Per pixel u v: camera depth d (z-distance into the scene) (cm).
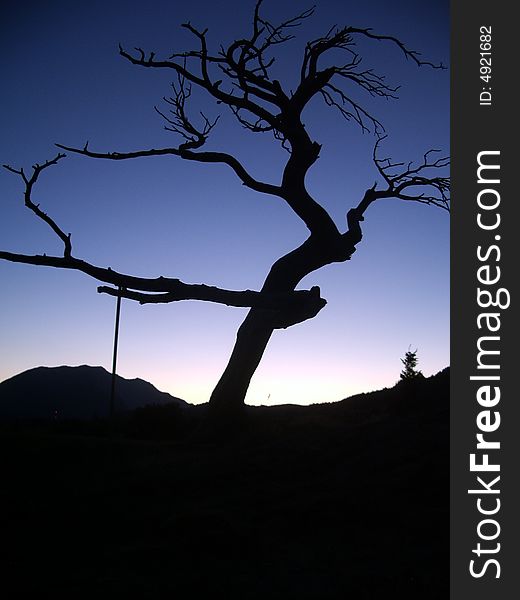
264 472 1594
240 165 2467
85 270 1648
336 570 922
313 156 2380
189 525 1127
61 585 839
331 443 1819
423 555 991
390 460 1578
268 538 1095
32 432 2106
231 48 2336
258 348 2352
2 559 955
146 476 1563
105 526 1177
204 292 1581
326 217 2427
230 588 834
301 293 1697
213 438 2222
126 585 840
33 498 1366
